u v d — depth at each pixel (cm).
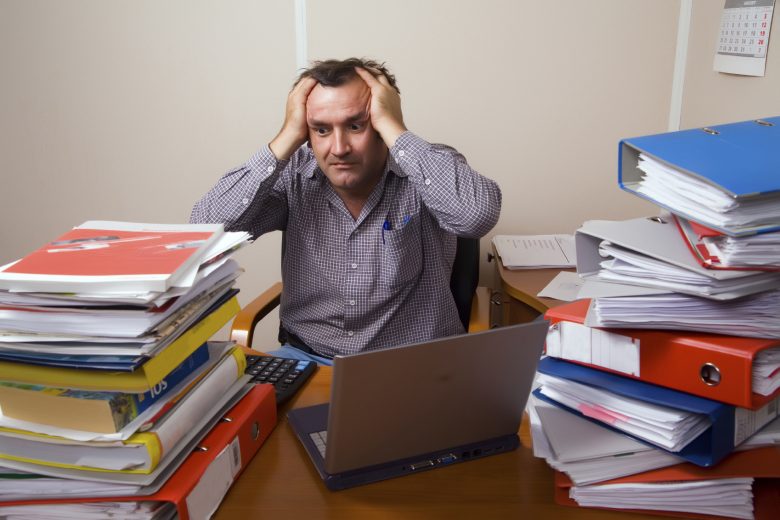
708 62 215
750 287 88
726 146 95
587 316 101
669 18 231
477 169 244
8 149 250
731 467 92
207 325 101
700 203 87
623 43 233
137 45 239
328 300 177
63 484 89
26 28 238
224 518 92
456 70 236
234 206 170
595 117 239
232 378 110
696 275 88
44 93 244
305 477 100
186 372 101
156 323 88
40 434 89
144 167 250
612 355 99
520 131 240
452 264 184
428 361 92
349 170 161
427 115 240
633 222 104
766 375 88
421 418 98
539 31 232
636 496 92
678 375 92
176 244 102
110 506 89
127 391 87
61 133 248
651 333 95
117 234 110
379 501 95
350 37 234
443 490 97
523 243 221
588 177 245
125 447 88
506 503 94
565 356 105
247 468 103
